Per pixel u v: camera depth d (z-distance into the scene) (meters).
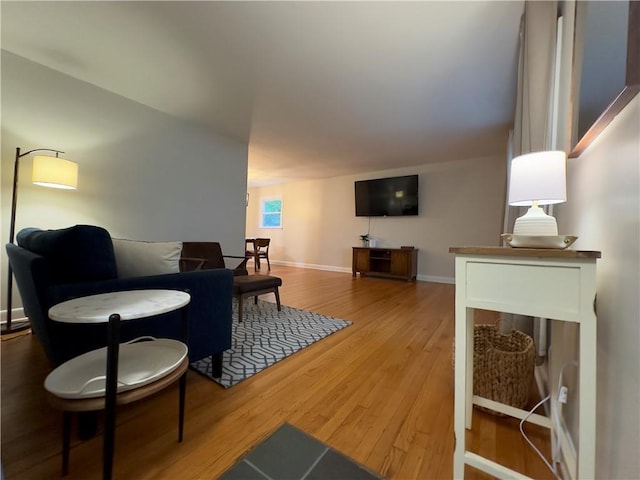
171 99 2.85
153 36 1.93
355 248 5.37
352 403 1.30
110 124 2.73
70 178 2.17
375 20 1.74
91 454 0.96
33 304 1.16
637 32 0.59
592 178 0.94
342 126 3.43
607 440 0.71
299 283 4.63
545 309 0.72
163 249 1.32
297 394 1.37
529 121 1.39
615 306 0.72
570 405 0.99
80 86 2.52
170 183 3.26
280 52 2.07
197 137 3.51
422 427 1.14
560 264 0.71
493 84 2.43
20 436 1.04
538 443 1.06
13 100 2.18
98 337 1.08
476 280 0.83
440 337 2.18
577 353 0.92
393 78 2.38
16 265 1.35
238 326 2.39
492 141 3.86
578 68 1.01
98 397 0.77
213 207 3.73
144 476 0.88
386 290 4.08
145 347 1.04
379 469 0.94
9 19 1.80
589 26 0.91
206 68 2.29
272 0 1.61
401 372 1.61
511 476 0.79
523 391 1.22
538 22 1.36
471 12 1.66
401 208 5.25
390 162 4.98
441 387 1.45
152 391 0.82
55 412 1.19
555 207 1.50
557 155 0.90
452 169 4.86
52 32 1.91
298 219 6.85
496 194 4.49
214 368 1.51
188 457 0.97
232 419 1.18
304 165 5.23
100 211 2.69
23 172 2.24
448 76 2.32
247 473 0.91
